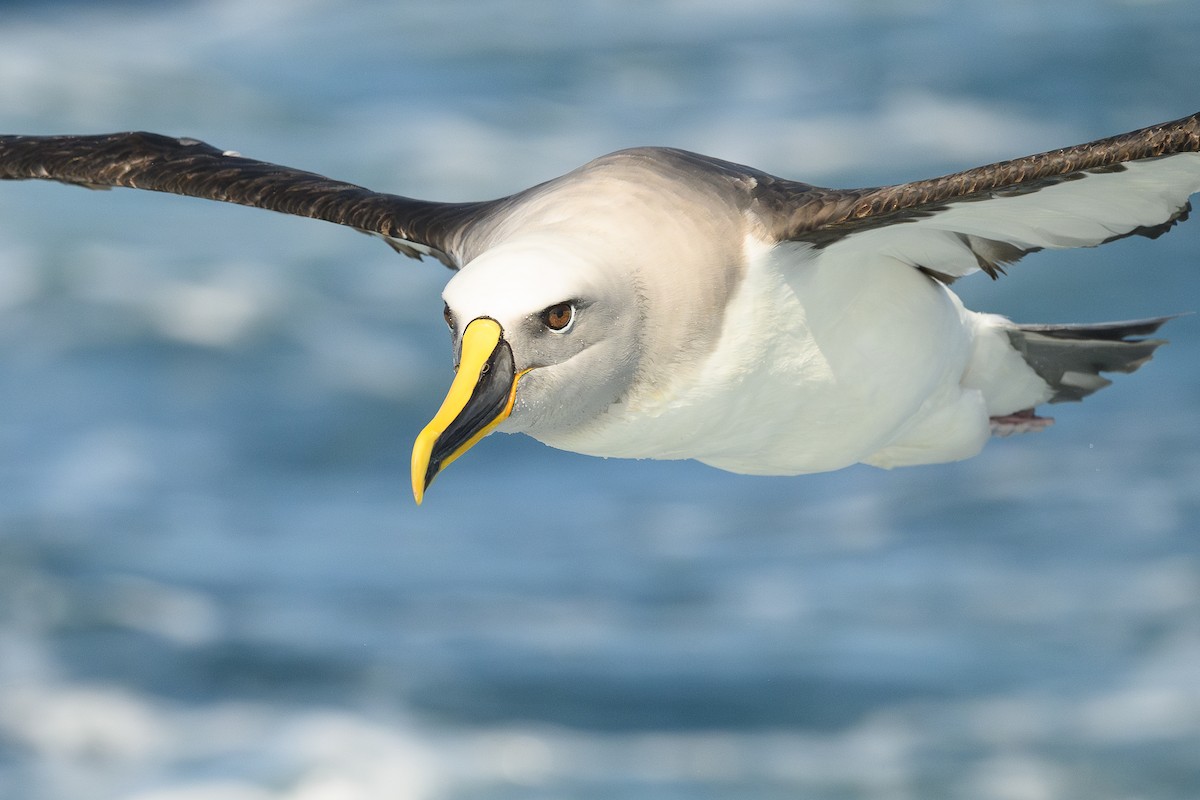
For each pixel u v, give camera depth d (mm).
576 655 15461
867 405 7945
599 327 6770
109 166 9398
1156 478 18234
